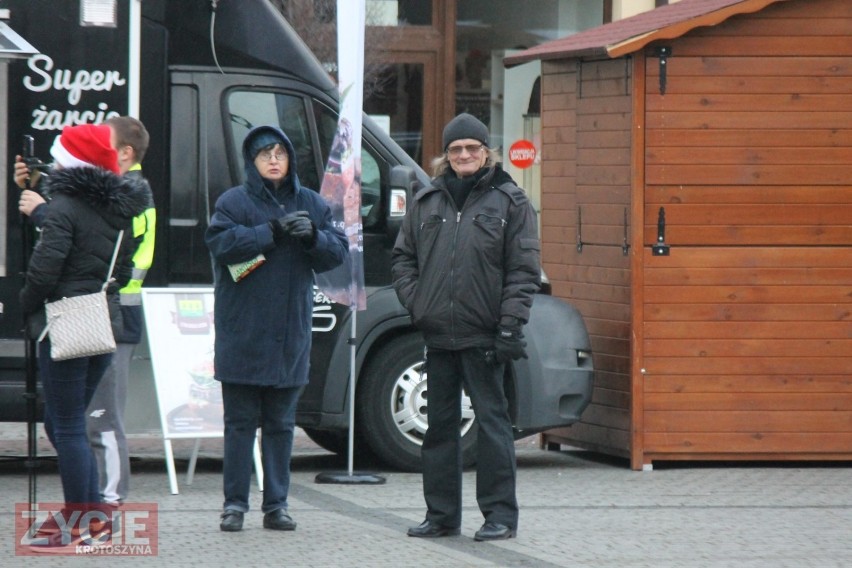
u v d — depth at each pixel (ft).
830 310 95.61
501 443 72.74
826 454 96.32
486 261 71.26
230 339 72.18
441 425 73.36
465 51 154.71
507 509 73.36
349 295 86.58
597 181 98.27
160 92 88.79
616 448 97.60
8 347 86.74
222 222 71.67
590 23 155.63
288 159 73.36
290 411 74.23
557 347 94.22
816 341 95.66
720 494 87.51
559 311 95.25
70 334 64.95
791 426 95.81
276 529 73.97
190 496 84.38
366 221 93.25
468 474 93.40
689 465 98.27
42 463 97.04
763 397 95.61
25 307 66.33
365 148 93.50
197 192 89.92
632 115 93.81
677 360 95.09
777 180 94.68
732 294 95.04
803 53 94.27
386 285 93.09
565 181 102.22
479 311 71.31
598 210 98.27
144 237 77.41
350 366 91.20
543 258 104.94
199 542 70.85
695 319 95.04
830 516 80.84
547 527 76.54
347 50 85.71
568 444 102.89
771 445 95.76
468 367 72.38
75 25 86.84
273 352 72.02
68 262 65.98
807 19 94.27
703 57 93.86
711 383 95.25
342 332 91.61
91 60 86.99
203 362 86.89
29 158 68.90
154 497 83.82
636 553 70.64
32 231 85.15
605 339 98.02
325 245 71.97
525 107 152.87
